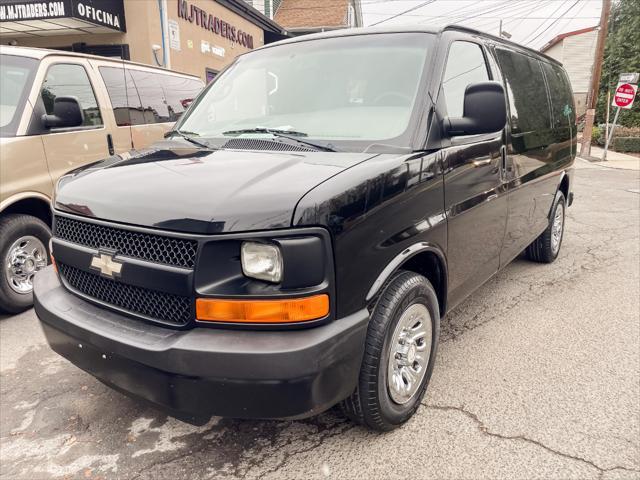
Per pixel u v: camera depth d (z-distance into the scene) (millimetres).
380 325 2377
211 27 13828
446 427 2732
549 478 2352
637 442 2590
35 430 2793
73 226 2488
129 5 10750
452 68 3107
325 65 3203
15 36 11195
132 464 2512
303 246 1972
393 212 2373
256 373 1933
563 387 3115
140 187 2295
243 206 1989
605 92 23891
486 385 3148
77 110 4395
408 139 2664
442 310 3068
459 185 2961
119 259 2213
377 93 2922
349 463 2479
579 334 3865
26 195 4254
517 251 4297
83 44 11086
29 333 4027
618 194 10211
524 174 4062
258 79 3375
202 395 2008
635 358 3482
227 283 1996
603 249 6223
